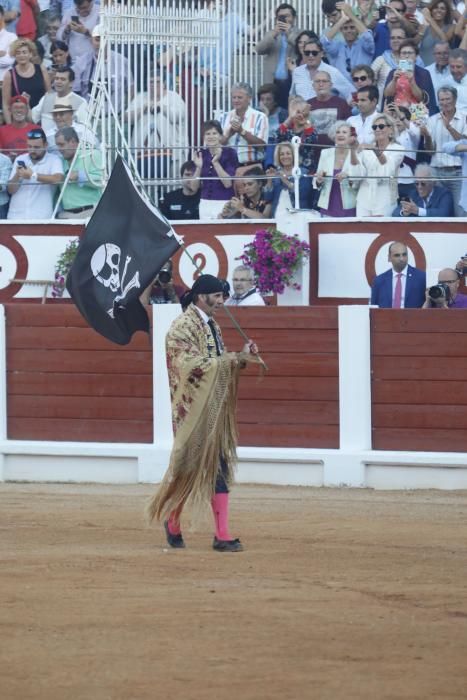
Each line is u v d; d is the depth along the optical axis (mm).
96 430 24375
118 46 29453
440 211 27031
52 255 28500
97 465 24266
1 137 29938
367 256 27016
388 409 22922
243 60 29953
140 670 9680
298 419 23312
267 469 23391
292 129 27734
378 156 27000
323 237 27141
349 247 27062
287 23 29688
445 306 24047
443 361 22672
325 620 11359
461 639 10656
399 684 9281
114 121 28578
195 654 10148
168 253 16203
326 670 9672
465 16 29016
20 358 24719
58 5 31312
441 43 28281
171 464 15047
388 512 19047
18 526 17406
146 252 16328
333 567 14031
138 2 29703
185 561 14406
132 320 16828
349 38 29000
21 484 24000
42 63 30766
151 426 24078
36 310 24609
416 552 15133
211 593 12539
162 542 15891
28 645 10461
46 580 13234
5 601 12188
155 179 28812
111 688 9203
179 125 29344
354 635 10773
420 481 22578
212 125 28203
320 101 28375
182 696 8992
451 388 22656
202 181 28016
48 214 29031
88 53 31156
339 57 29141
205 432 14867
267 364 23422
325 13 29266
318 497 21234
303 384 23281
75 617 11477
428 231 26750
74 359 24453
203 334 15086
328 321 23172
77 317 24422
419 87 27984
